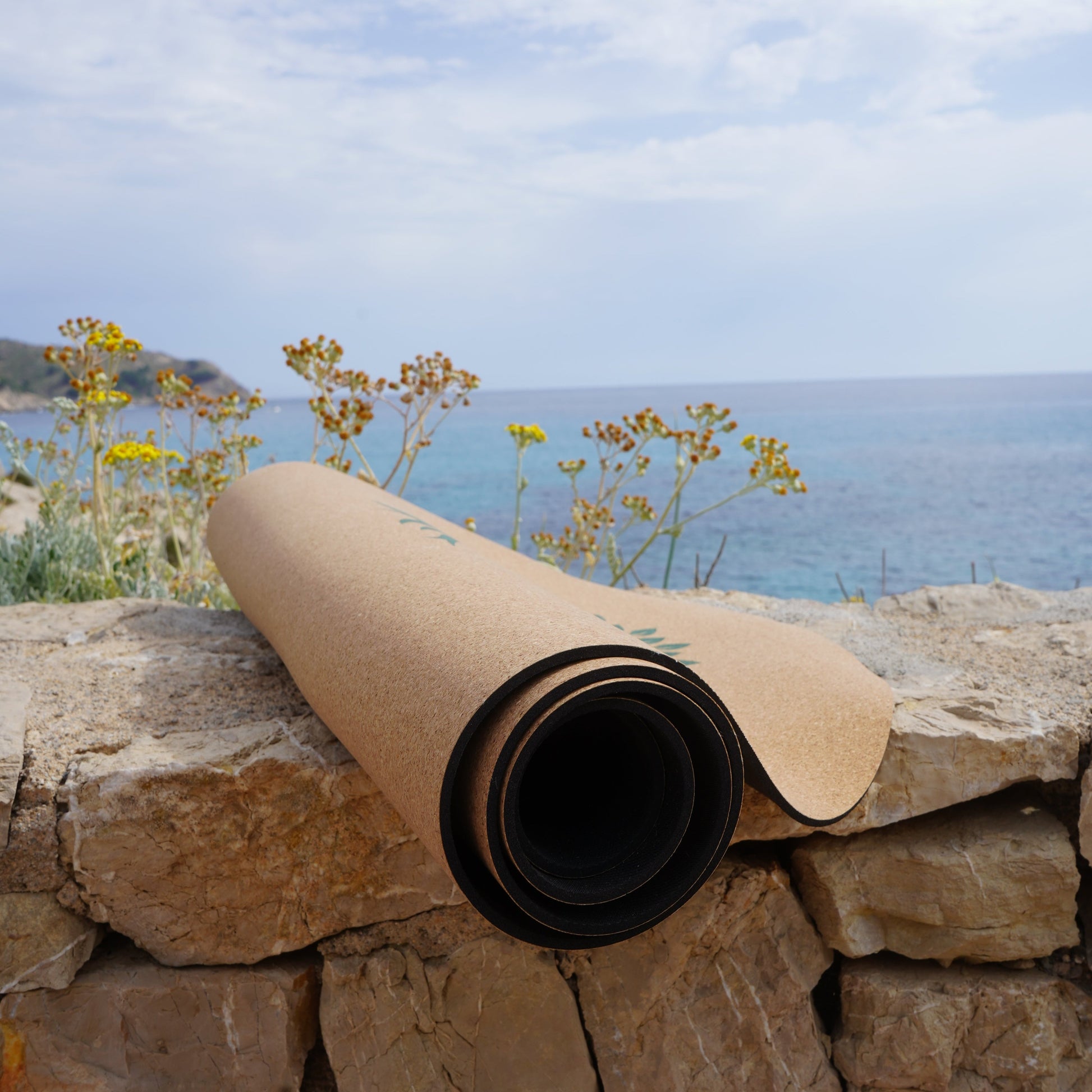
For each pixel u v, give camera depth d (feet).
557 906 4.96
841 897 7.26
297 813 6.54
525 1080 6.80
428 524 9.31
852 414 348.38
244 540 9.83
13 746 6.61
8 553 13.38
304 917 6.62
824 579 60.64
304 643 6.96
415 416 14.78
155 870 6.39
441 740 4.73
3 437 14.29
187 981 6.48
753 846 7.59
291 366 14.20
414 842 6.69
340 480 11.10
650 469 139.33
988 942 7.12
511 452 179.73
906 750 7.13
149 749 6.79
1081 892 7.48
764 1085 7.06
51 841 6.23
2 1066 6.23
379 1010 6.66
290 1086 6.56
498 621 5.39
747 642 8.69
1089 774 7.03
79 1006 6.36
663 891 5.21
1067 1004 7.22
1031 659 8.93
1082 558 67.87
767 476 13.89
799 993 7.23
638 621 9.32
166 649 9.57
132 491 16.79
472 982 6.82
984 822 7.38
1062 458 156.87
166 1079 6.43
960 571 63.82
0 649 9.36
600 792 5.88
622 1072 6.89
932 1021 7.11
